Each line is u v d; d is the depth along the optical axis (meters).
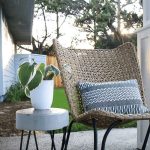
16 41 15.23
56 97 8.71
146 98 2.71
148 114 1.89
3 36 8.12
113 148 2.96
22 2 7.46
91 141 3.30
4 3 7.57
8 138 3.52
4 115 5.31
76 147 3.06
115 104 2.21
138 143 2.89
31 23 10.20
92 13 17.25
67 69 2.35
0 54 7.52
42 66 2.00
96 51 2.61
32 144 3.21
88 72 2.50
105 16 16.80
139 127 2.87
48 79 2.04
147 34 2.67
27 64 1.92
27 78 1.89
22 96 8.12
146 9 2.75
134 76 2.48
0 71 7.50
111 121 2.13
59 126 1.91
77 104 2.31
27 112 1.93
